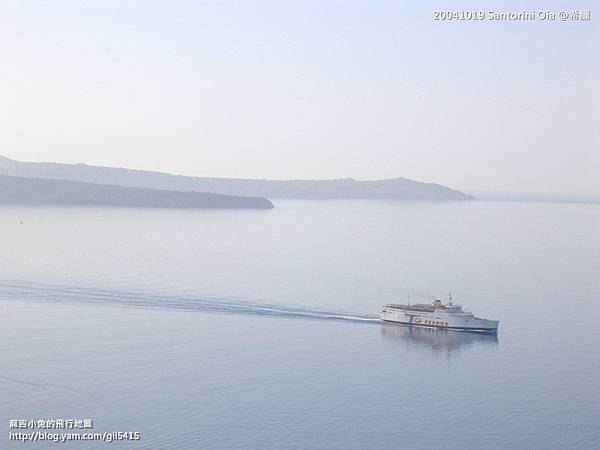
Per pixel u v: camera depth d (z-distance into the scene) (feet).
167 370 531.09
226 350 585.22
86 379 507.30
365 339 627.46
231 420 447.42
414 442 424.87
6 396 474.49
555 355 592.19
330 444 419.33
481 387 513.04
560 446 423.64
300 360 564.30
